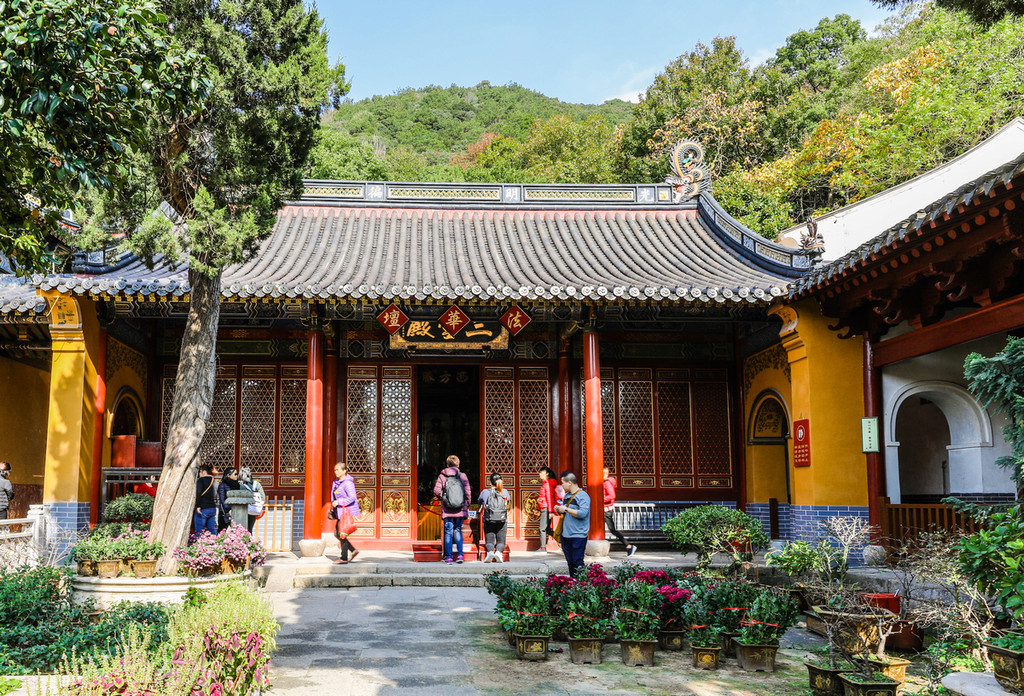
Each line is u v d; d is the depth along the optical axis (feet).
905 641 25.34
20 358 51.21
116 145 18.94
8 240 21.39
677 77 126.00
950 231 28.48
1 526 36.40
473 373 59.26
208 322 30.30
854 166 85.92
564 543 32.71
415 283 43.24
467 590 36.04
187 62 19.63
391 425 49.85
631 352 52.08
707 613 24.71
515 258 49.08
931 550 26.37
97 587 27.55
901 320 35.76
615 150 128.88
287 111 27.27
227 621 17.66
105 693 13.30
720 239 52.16
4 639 20.97
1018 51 76.74
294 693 19.75
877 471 38.52
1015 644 15.23
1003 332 32.32
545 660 23.62
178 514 29.35
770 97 122.52
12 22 16.48
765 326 48.06
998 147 47.78
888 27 124.16
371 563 40.22
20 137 17.97
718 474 51.34
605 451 51.06
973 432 37.01
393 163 145.79
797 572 29.78
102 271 40.47
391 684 20.67
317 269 45.06
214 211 26.30
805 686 21.43
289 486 48.85
